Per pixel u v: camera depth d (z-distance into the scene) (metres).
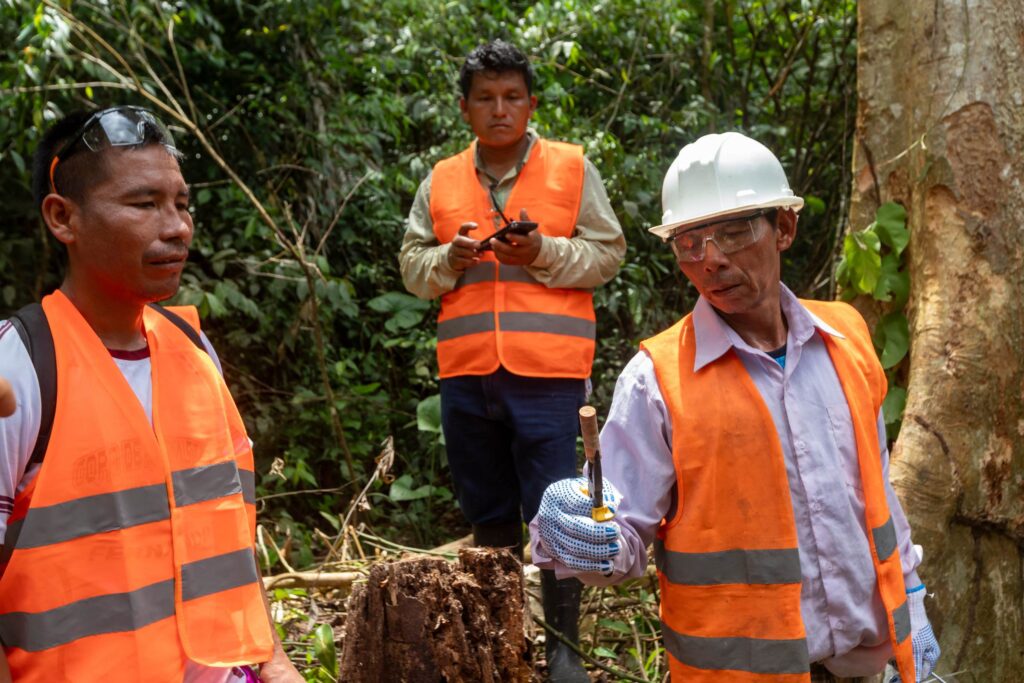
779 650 1.80
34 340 1.63
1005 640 2.94
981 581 2.93
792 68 6.57
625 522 1.84
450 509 5.58
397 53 6.05
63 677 1.58
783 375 1.91
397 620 2.30
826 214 6.43
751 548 1.83
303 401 5.50
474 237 3.17
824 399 1.92
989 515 2.93
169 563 1.71
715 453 1.85
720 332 1.90
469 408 3.17
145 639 1.64
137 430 1.69
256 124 6.12
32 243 5.58
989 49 3.13
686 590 1.86
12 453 1.58
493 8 6.10
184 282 5.45
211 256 5.77
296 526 4.88
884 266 3.28
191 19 5.34
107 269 1.68
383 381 6.15
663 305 6.01
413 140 6.58
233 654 1.75
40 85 4.59
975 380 2.97
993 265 3.05
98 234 1.66
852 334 2.04
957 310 3.05
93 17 5.13
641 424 1.90
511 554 2.45
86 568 1.62
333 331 6.16
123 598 1.64
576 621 2.92
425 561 2.35
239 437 1.90
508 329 3.07
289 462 5.40
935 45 3.20
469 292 3.15
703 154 1.94
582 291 3.17
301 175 6.28
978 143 3.11
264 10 5.91
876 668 1.95
